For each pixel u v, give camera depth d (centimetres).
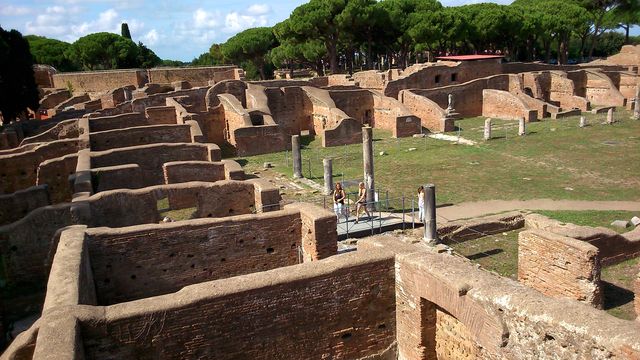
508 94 6712
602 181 3838
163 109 5344
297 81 7088
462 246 2728
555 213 3122
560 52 10462
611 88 7494
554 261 2008
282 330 1329
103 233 1703
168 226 1773
